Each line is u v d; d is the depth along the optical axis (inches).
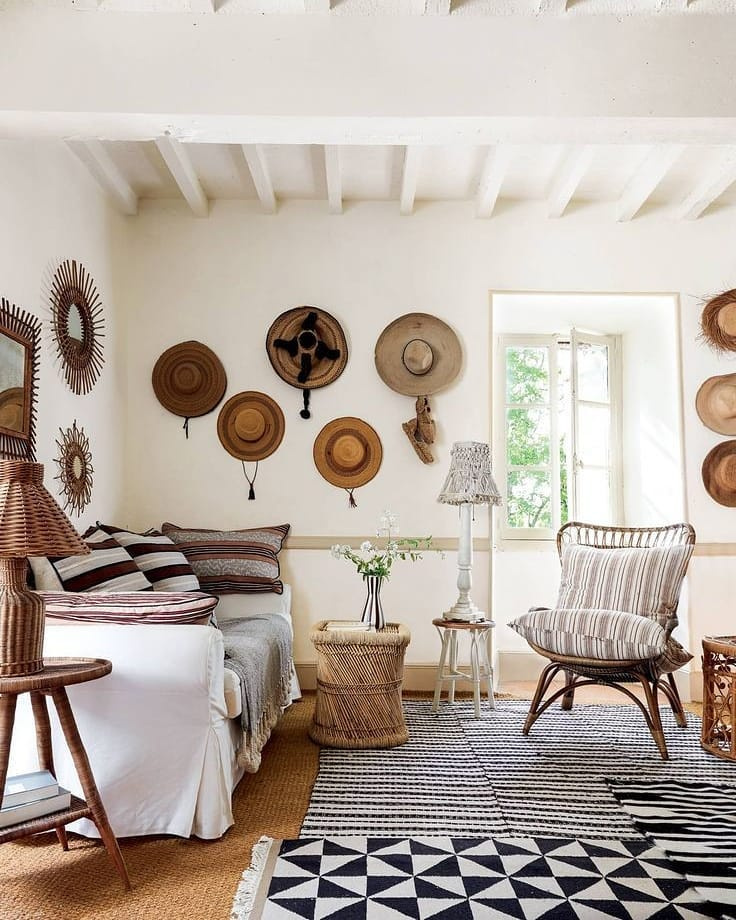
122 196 170.9
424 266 185.5
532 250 185.9
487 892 78.6
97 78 102.2
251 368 183.3
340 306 184.7
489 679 161.9
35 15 102.7
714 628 179.3
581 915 73.8
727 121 104.9
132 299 183.5
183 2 103.2
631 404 213.0
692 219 185.9
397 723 133.1
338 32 104.1
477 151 161.9
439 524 180.2
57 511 83.0
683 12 105.3
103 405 165.2
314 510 180.4
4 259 118.6
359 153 162.6
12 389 118.3
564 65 104.4
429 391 181.6
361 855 87.6
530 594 208.5
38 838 92.0
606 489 216.5
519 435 214.4
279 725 147.3
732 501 182.1
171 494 180.7
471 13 105.0
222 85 103.0
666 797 107.9
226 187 179.5
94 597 94.5
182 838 92.1
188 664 90.0
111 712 90.6
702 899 77.2
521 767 120.9
